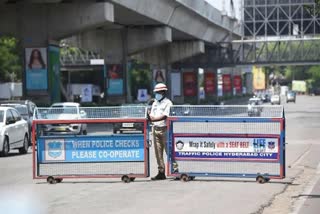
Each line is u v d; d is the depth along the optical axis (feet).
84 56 499.10
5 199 55.47
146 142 67.31
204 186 63.46
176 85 390.63
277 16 428.56
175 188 61.98
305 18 418.92
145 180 68.64
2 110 108.88
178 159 67.67
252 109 66.44
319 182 68.39
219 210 49.39
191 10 290.56
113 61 288.92
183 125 67.21
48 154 67.92
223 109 68.28
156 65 363.56
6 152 105.29
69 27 206.80
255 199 55.11
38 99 208.13
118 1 209.46
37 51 208.44
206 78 447.01
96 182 67.51
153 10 250.16
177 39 361.10
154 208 50.29
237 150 66.08
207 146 66.80
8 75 418.72
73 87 476.13
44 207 51.06
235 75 565.12
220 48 406.00
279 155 65.16
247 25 437.58
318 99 622.95
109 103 282.97
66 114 74.95
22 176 74.64
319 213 49.08
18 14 209.46
